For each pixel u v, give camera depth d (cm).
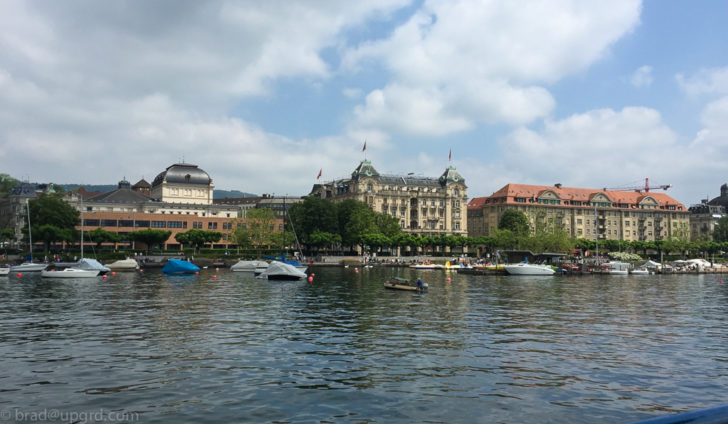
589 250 19838
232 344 2983
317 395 2050
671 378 2338
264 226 15312
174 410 1867
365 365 2517
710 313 4581
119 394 2039
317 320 3941
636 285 8562
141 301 5178
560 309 4800
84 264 9412
